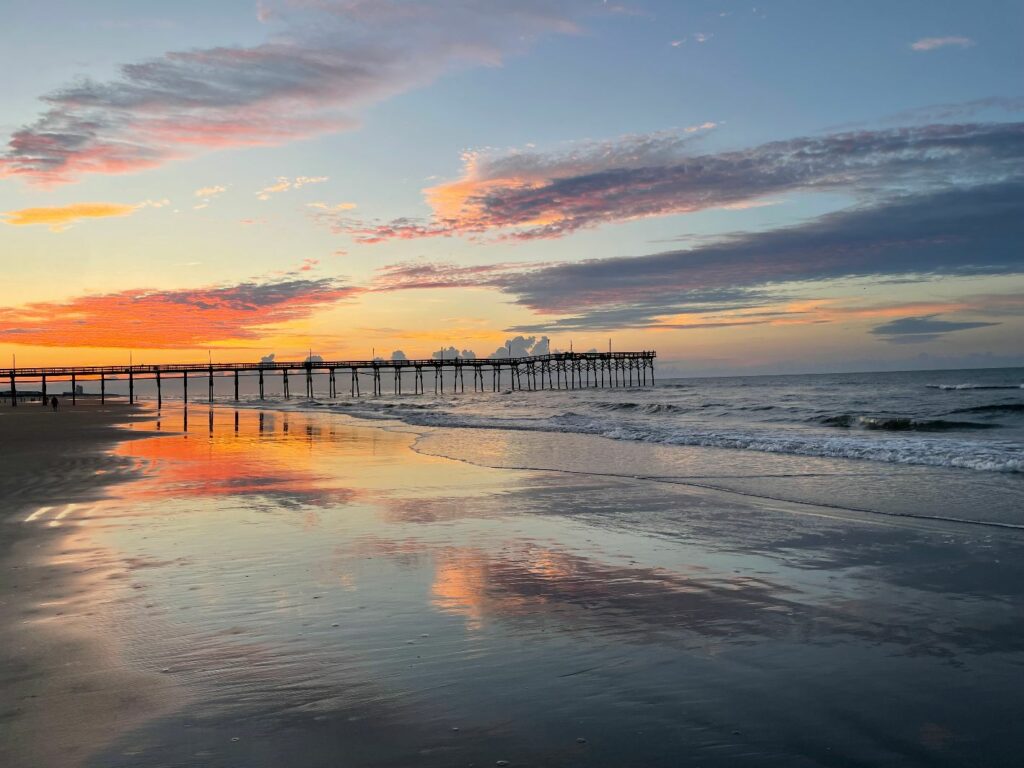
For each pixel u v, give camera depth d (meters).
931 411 33.66
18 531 8.94
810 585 6.44
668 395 70.12
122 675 4.39
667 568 7.10
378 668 4.51
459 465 16.61
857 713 3.86
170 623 5.38
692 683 4.27
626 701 4.02
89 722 3.76
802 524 9.22
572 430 27.12
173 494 12.12
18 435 28.22
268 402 85.00
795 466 15.00
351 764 3.33
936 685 4.22
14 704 3.98
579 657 4.69
